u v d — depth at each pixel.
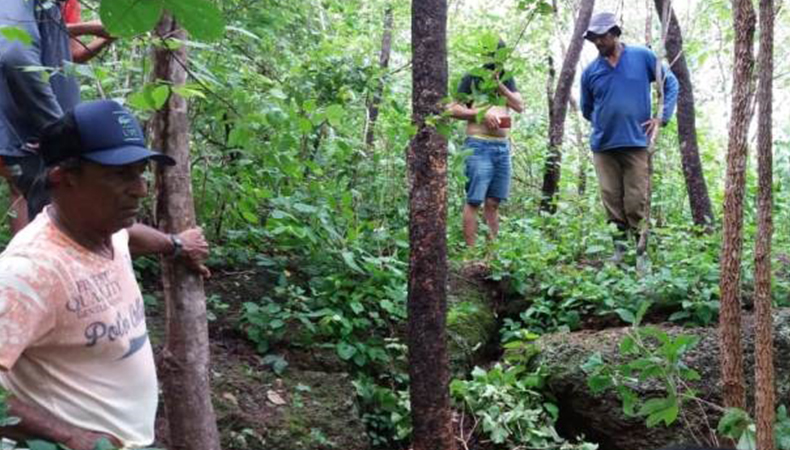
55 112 3.36
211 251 5.07
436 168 3.97
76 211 2.16
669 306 5.48
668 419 3.47
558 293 5.85
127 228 2.45
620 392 3.72
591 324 5.59
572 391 4.84
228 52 4.51
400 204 6.00
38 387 2.12
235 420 4.05
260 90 4.62
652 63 6.39
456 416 4.74
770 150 2.96
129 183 2.19
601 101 6.46
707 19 8.81
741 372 3.30
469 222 6.62
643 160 6.39
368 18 8.69
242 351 4.56
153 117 2.87
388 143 5.96
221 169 4.89
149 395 2.35
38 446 1.98
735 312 3.27
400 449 4.59
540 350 5.07
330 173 5.75
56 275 2.08
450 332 5.28
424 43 3.90
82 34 3.62
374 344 4.89
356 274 5.16
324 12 7.06
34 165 3.44
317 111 3.19
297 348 4.68
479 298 5.89
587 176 9.80
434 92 3.92
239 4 5.09
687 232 6.91
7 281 2.01
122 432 2.23
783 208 7.76
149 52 3.06
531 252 6.33
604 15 6.36
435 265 4.02
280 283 5.02
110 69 4.19
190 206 2.92
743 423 3.12
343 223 5.36
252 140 3.88
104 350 2.18
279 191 5.18
